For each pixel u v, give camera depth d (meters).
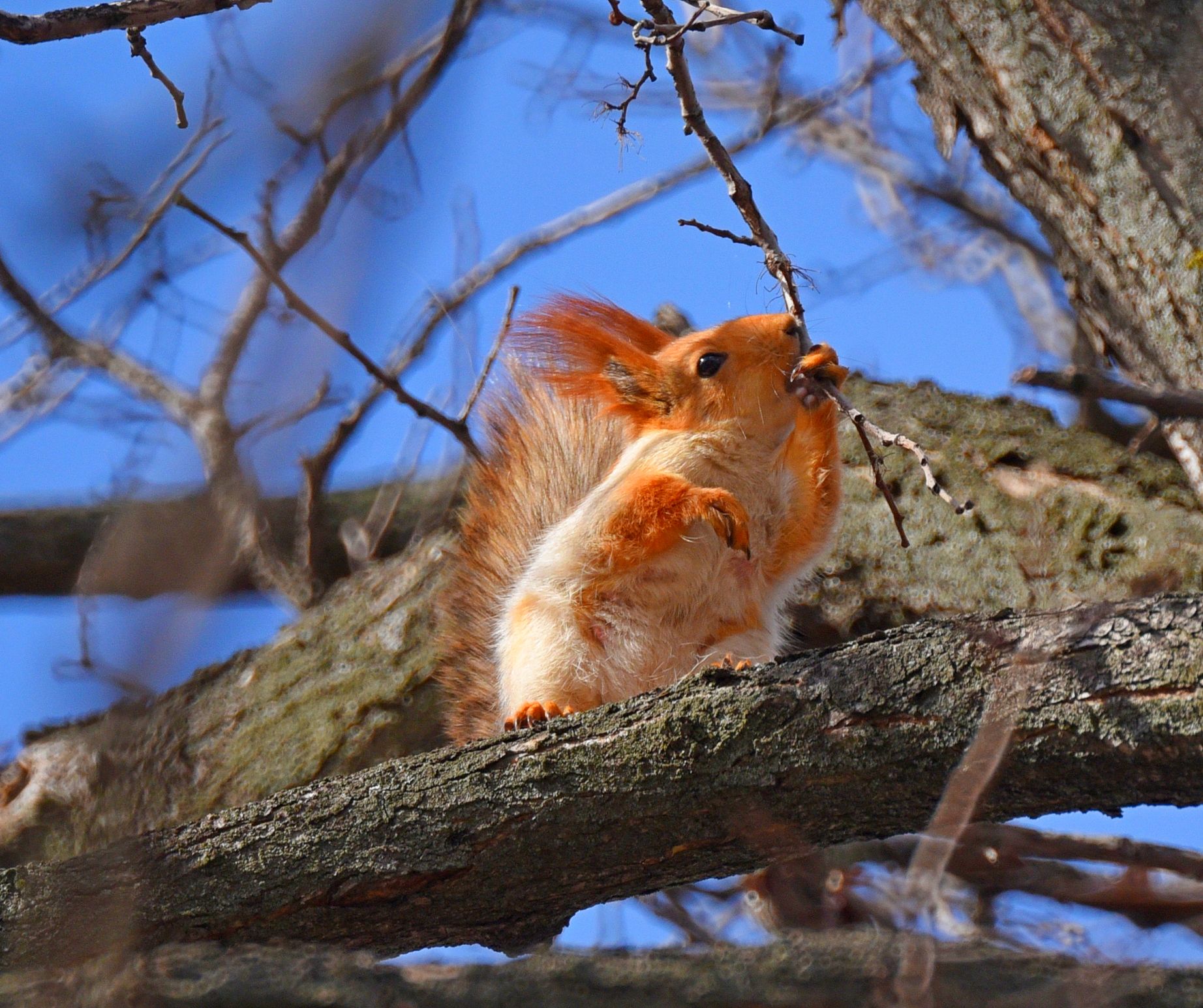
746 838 7.08
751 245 8.25
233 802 12.17
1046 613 6.49
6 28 6.98
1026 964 5.58
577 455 11.89
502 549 11.95
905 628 6.79
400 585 13.45
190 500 4.14
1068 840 10.10
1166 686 5.95
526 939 7.93
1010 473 12.77
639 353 10.80
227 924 7.62
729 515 9.59
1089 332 9.75
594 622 10.08
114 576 4.13
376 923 7.69
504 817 7.31
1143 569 11.66
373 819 7.50
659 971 5.75
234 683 13.06
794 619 12.54
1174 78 9.07
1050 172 9.52
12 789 12.35
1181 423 9.68
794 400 10.27
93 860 7.67
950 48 9.90
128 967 6.35
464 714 11.59
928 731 6.45
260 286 4.31
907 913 6.10
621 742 7.13
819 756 6.70
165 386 11.55
